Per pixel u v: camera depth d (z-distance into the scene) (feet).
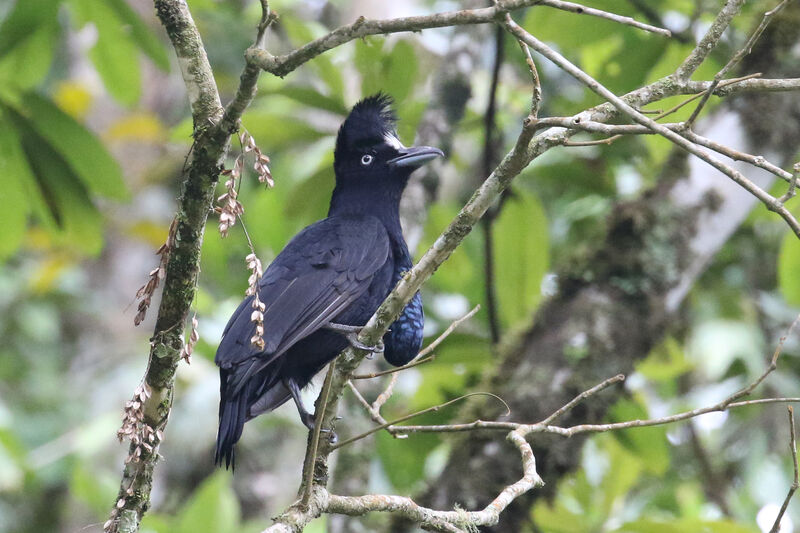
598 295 33.81
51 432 55.88
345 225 28.35
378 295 28.02
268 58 18.25
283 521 20.49
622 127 18.11
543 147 19.94
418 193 37.55
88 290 60.03
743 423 46.32
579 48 38.81
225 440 23.91
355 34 17.71
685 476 48.21
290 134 37.52
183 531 34.86
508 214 38.88
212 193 19.83
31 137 31.27
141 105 61.87
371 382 36.32
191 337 20.24
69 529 54.75
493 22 17.19
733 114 34.65
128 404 20.24
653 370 42.83
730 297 45.80
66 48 59.93
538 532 32.19
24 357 59.47
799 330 47.32
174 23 20.06
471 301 43.98
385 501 21.29
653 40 36.58
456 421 33.96
